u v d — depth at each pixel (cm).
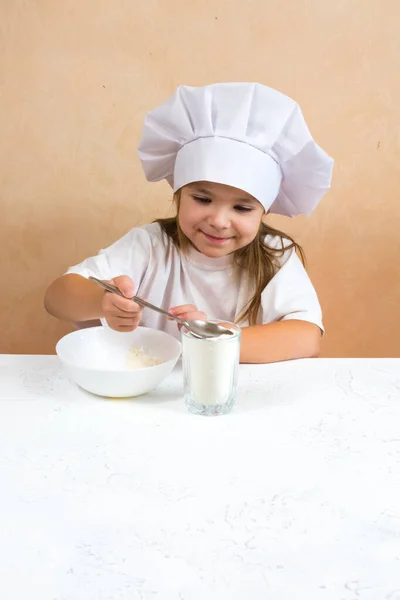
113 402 90
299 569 60
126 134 156
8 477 73
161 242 134
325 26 150
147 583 57
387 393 95
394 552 62
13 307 168
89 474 74
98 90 153
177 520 66
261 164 114
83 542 62
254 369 103
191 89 112
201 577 58
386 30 150
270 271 129
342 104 155
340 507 69
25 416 86
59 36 150
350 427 85
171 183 137
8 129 156
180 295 134
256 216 118
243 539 63
